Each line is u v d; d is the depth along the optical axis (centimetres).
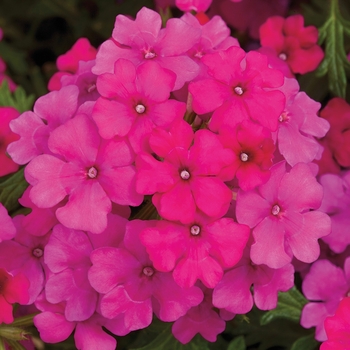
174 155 24
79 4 41
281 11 35
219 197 24
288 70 31
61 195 25
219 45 28
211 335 27
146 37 27
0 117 30
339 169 31
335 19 33
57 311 26
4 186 29
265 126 25
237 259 25
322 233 26
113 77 25
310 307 29
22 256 27
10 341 26
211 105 25
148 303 25
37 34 43
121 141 25
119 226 26
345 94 33
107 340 26
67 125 25
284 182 25
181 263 25
